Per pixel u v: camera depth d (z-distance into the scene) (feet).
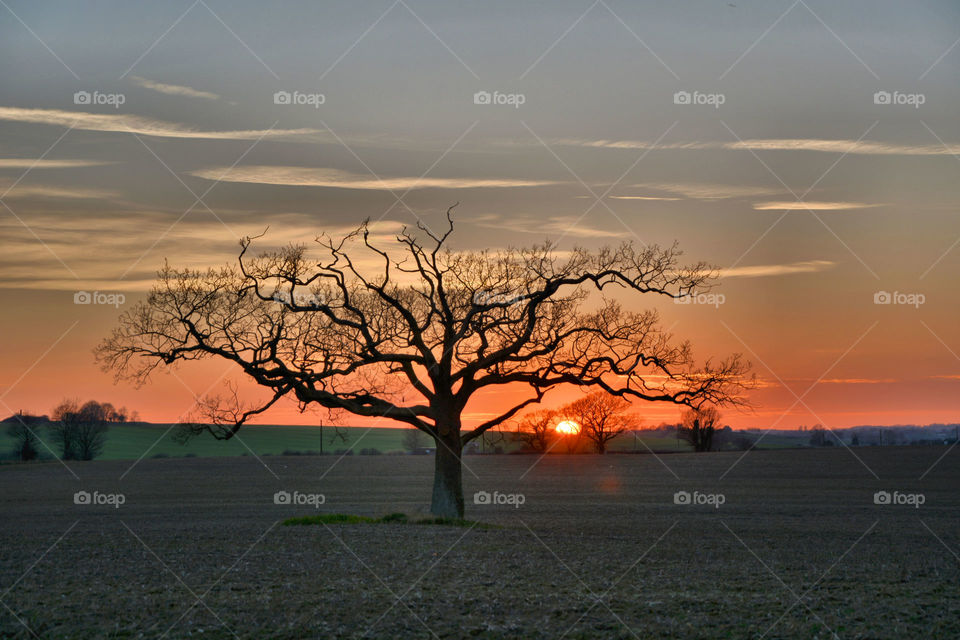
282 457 490.49
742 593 82.89
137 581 85.40
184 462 449.89
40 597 77.56
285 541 114.52
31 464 433.07
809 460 429.79
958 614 74.23
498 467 401.49
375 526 130.82
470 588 82.48
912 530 155.22
